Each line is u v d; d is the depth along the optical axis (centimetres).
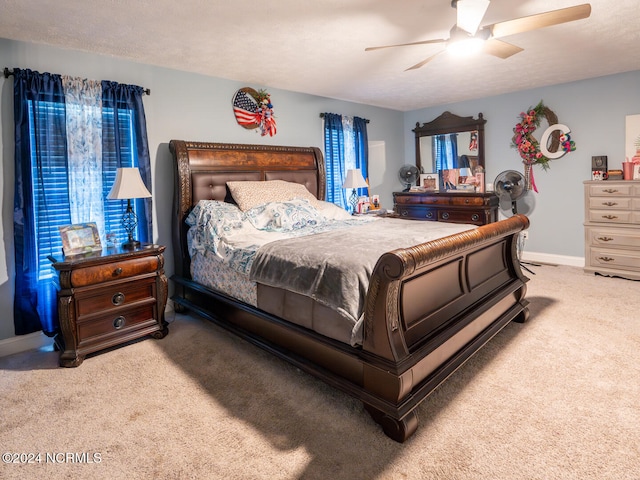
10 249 290
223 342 303
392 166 631
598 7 257
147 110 353
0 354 286
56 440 189
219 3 236
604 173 457
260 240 295
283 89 460
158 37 288
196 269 341
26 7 235
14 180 286
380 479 159
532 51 349
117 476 165
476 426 190
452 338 220
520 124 520
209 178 372
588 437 179
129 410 213
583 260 493
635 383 223
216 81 398
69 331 265
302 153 462
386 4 242
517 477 157
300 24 270
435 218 566
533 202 526
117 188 296
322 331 218
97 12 244
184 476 164
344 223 366
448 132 593
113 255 282
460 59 366
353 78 418
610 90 450
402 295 193
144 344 301
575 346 272
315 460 171
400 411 177
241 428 195
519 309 302
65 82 304
